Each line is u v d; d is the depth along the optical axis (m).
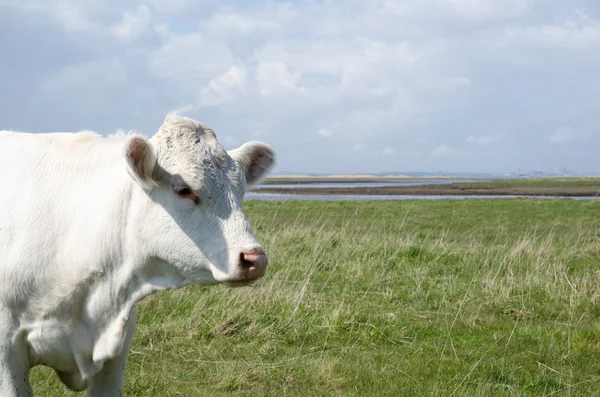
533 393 6.32
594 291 10.00
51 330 4.16
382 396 6.20
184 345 7.32
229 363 6.80
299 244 12.96
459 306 9.29
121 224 4.16
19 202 4.25
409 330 8.16
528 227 21.59
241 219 3.99
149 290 4.19
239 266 3.81
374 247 12.74
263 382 6.46
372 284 10.27
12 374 4.16
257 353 7.16
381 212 27.31
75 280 4.15
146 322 7.85
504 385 6.41
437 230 20.42
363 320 8.35
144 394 6.06
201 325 7.77
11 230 4.17
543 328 8.33
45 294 4.14
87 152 4.45
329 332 7.85
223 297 8.38
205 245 3.94
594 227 21.75
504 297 9.64
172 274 4.15
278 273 10.13
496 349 7.55
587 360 7.25
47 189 4.30
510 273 10.91
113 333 4.20
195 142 4.08
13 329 4.15
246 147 4.54
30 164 4.40
